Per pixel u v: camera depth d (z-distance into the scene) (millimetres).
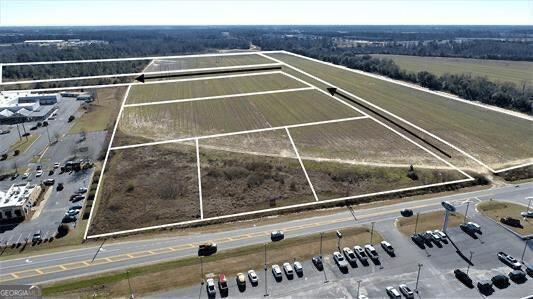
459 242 59688
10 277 53500
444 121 116750
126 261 56656
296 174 81438
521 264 54375
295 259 56406
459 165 86375
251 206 71188
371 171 82375
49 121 125750
